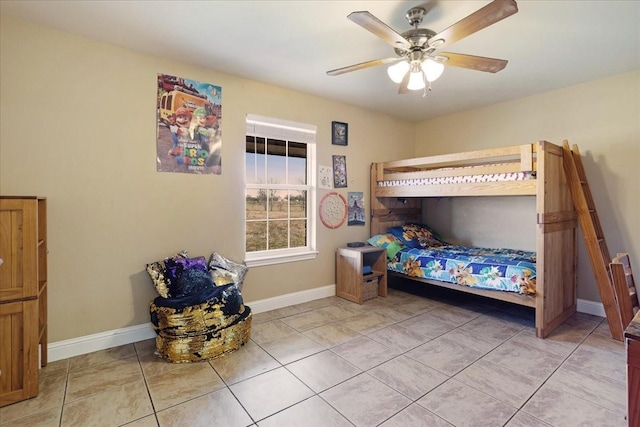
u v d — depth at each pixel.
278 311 3.53
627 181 3.20
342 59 2.88
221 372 2.26
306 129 3.80
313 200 3.92
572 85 3.50
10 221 1.90
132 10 2.14
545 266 2.84
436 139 4.80
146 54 2.77
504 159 4.06
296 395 2.00
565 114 3.57
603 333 2.93
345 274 3.98
